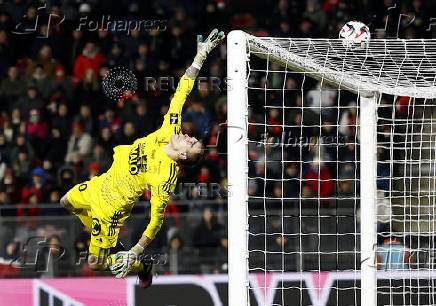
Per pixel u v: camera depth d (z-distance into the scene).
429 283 26.31
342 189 33.44
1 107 38.62
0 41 39.75
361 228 22.02
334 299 28.17
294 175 34.06
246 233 17.69
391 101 34.28
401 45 21.02
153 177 18.52
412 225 26.02
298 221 29.17
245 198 17.70
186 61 40.00
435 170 24.14
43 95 38.62
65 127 37.34
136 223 29.47
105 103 38.31
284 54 19.67
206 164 34.34
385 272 26.78
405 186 24.78
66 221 29.33
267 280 28.39
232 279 17.66
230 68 17.81
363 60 20.86
